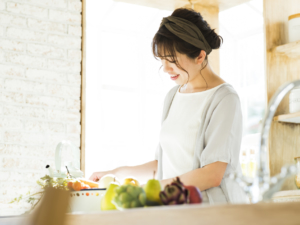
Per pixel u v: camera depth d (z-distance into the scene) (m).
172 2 3.15
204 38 1.56
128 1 3.16
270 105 0.95
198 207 0.49
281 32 2.45
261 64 4.00
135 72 3.96
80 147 2.99
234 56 4.19
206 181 1.43
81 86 3.06
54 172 1.51
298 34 2.34
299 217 0.47
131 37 3.95
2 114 2.83
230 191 1.47
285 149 2.33
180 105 1.70
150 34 4.00
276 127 2.33
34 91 2.92
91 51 3.76
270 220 0.45
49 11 3.01
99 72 3.79
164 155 1.73
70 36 3.06
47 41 2.99
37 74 2.94
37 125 2.90
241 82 4.18
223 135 1.47
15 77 2.88
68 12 3.06
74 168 1.59
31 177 2.85
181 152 1.63
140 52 3.98
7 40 2.89
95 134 3.75
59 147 1.61
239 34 4.14
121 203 0.90
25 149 2.85
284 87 0.94
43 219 0.49
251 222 0.46
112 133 3.84
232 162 1.48
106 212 0.55
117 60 3.89
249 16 3.94
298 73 2.46
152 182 0.92
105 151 3.79
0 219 0.90
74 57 3.06
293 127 2.38
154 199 0.90
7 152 2.81
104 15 3.71
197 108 1.62
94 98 3.76
